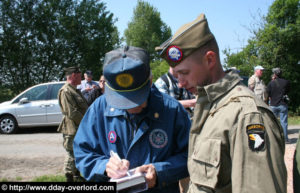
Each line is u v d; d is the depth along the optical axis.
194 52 1.20
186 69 1.23
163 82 2.83
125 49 1.52
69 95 3.81
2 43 17.56
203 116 1.23
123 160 1.43
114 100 1.47
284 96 6.51
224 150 1.09
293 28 13.69
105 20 20.78
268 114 1.08
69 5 19.55
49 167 4.83
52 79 19.56
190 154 1.29
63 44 19.28
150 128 1.55
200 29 1.19
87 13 19.86
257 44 14.48
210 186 1.12
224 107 1.13
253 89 7.35
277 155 0.99
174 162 1.53
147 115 1.53
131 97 1.45
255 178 0.95
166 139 1.55
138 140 1.53
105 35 21.25
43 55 18.91
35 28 18.34
